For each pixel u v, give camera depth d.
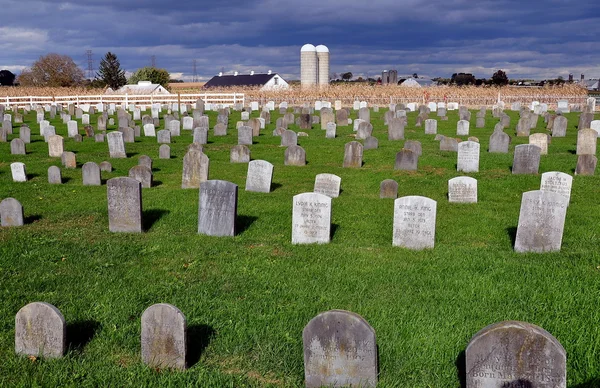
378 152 22.86
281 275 9.27
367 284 8.76
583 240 10.97
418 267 9.49
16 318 6.66
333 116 33.53
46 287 8.86
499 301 7.96
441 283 8.70
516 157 18.27
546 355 5.29
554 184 13.96
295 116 42.56
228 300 8.24
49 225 12.79
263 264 9.84
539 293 8.15
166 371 6.30
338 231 12.02
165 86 101.88
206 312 7.78
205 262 10.04
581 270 9.05
